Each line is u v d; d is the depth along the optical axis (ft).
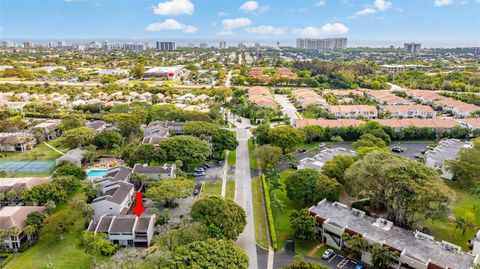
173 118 626.23
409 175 296.10
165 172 395.75
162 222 313.53
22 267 264.11
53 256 277.23
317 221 303.48
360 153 419.54
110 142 514.68
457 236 306.96
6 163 469.57
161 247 253.65
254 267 265.13
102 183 366.63
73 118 593.42
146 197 362.74
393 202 311.47
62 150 529.45
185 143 447.42
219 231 267.18
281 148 470.80
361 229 286.66
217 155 485.97
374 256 257.14
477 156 398.62
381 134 542.57
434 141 567.18
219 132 492.13
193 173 435.12
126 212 339.98
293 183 349.20
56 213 307.99
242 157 498.69
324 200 334.24
